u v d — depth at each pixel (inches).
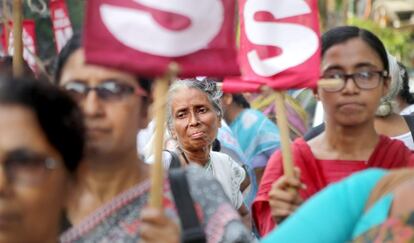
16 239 99.0
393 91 216.7
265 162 263.0
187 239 124.3
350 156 170.7
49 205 100.6
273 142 263.6
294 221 111.0
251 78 156.2
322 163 170.4
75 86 126.3
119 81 126.2
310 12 155.9
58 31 243.9
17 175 98.6
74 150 103.0
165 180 128.3
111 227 125.3
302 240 109.6
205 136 213.2
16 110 99.2
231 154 243.1
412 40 897.5
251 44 157.0
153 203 118.7
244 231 128.3
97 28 121.6
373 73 167.6
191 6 125.4
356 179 110.6
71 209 129.3
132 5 123.1
